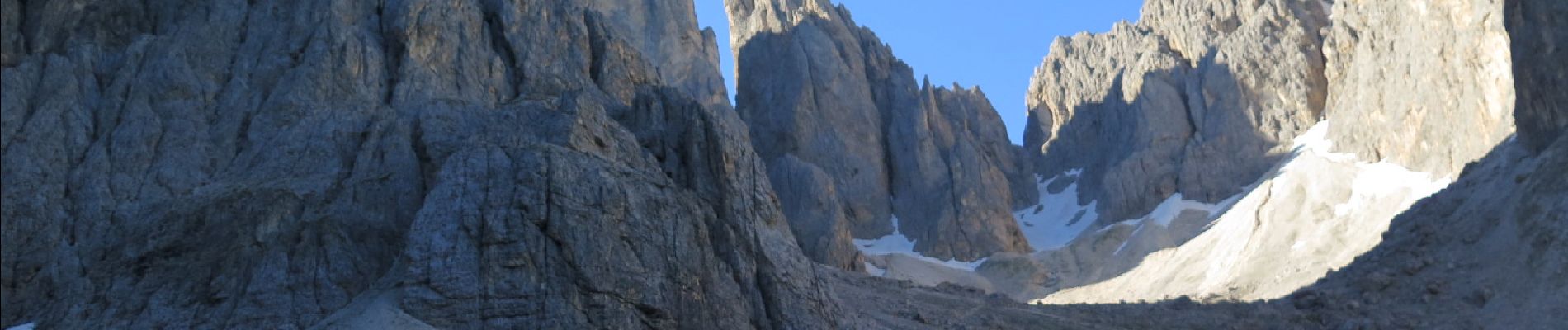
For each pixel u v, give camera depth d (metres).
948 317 56.06
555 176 43.03
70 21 56.09
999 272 108.19
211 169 49.44
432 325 39.94
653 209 44.59
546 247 41.88
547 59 59.22
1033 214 129.88
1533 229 56.53
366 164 48.53
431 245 41.56
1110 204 116.94
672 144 49.97
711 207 46.56
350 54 53.56
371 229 45.91
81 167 48.94
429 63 55.28
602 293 41.53
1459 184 68.38
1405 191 80.19
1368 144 89.38
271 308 42.19
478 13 59.09
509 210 42.25
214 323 42.00
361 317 40.12
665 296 42.84
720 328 43.22
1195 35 127.69
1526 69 63.91
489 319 40.38
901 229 118.69
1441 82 82.56
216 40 55.66
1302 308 61.50
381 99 53.09
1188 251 95.75
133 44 54.72
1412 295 58.41
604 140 46.50
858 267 103.19
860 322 49.81
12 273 45.25
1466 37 79.75
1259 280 79.44
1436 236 63.69
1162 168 117.06
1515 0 64.88
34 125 49.78
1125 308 62.41
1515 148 65.81
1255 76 117.88
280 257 43.62
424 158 49.16
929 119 130.88
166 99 51.78
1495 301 54.25
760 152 125.50
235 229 45.34
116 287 44.19
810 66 129.12
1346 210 82.75
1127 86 130.00
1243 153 113.00
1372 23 95.94
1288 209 87.00
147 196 47.88
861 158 123.94
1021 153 141.25
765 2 138.88
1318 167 89.94
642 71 64.75
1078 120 137.00
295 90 51.84
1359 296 60.44
